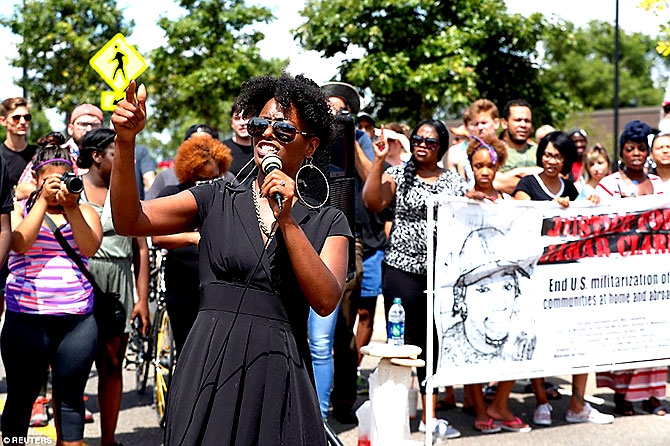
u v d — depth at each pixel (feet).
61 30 54.54
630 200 19.02
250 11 51.39
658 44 24.25
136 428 19.80
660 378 21.04
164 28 51.85
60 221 14.70
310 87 8.84
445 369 17.35
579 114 102.58
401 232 18.63
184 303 16.22
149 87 53.47
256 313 8.38
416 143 18.56
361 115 24.50
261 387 8.23
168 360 19.69
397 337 16.56
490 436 18.99
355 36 49.19
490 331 17.76
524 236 17.97
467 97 48.67
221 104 51.98
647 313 19.52
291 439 8.22
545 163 20.01
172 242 15.89
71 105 55.72
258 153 8.60
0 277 20.90
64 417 14.42
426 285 18.31
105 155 17.25
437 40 48.32
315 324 18.08
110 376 16.92
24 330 14.20
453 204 17.20
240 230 8.54
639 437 19.06
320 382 18.08
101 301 16.29
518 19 50.49
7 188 13.42
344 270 8.66
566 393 23.34
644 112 123.34
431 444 17.03
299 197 8.63
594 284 18.88
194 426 8.12
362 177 21.31
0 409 20.31
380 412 16.22
